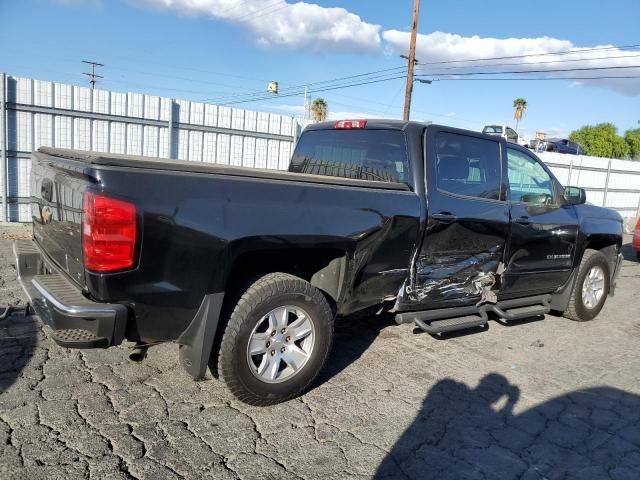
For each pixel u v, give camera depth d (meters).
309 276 3.84
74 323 2.73
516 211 4.82
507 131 15.00
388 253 3.87
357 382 3.95
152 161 3.09
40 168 3.67
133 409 3.30
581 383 4.24
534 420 3.57
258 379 3.30
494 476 2.90
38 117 9.52
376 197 3.75
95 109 10.00
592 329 5.77
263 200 3.18
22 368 3.72
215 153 11.65
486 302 4.86
